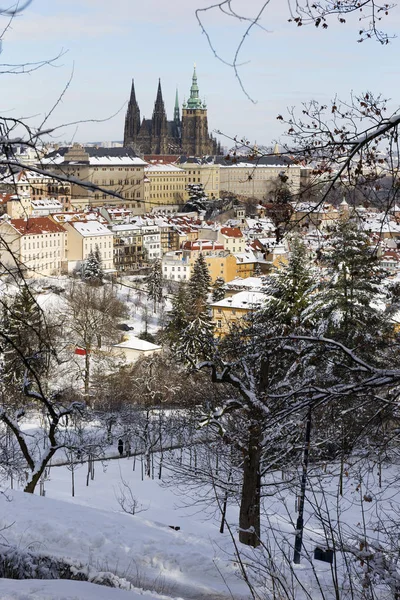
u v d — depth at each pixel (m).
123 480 49.66
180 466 36.03
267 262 183.88
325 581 18.77
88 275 162.50
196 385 43.38
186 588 19.12
